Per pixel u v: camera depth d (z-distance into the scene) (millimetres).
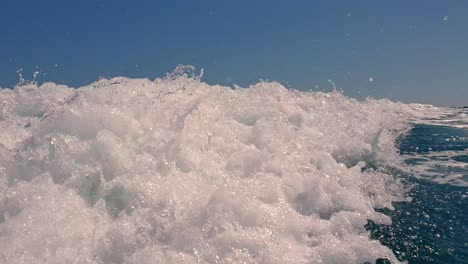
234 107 6668
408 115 14562
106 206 4125
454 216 4777
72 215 3908
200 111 5695
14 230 3637
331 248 3857
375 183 5812
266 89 7965
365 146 7316
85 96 5672
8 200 4086
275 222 4047
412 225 4527
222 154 5246
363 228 4379
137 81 6438
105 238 3744
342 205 4766
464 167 6895
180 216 3979
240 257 3566
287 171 5102
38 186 4258
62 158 4672
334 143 6840
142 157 4750
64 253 3490
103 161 4680
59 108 5293
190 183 4457
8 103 5934
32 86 6434
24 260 3363
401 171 6586
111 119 5145
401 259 3801
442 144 8898
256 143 5785
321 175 5281
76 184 4410
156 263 3426
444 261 3771
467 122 13102
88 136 4969
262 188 4586
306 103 8117
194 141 5090
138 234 3791
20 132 5059
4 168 4492
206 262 3494
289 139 6176
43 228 3688
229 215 3961
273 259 3562
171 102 5895
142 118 5328
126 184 4371
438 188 5785
